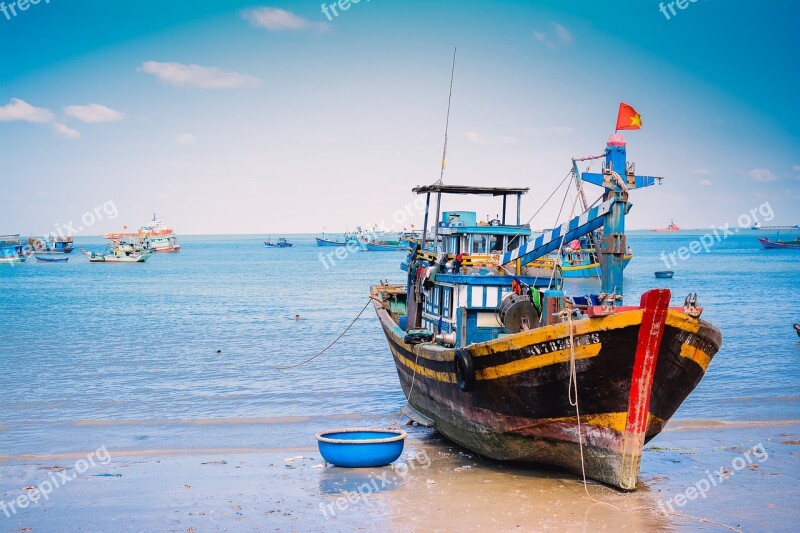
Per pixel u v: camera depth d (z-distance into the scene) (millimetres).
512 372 16172
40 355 36781
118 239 191250
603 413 15578
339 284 91625
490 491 16375
